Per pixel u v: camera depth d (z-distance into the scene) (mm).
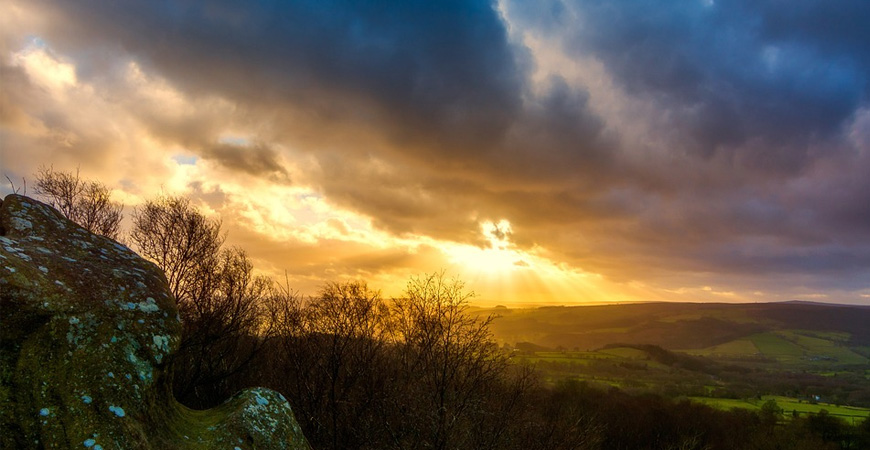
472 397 16750
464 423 16953
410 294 18375
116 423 5121
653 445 46781
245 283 16922
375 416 17312
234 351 16750
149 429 5520
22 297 5082
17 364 4871
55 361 5117
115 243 7121
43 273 5590
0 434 4469
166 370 6309
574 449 24344
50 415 4781
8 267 5172
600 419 46250
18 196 6762
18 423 4602
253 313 17250
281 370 18234
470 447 17125
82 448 4750
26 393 4785
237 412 6734
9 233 6191
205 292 15688
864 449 56344
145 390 5695
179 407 6531
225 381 16641
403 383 17797
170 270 15844
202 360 15648
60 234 6586
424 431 16500
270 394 7523
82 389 5117
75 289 5711
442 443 15383
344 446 16734
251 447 6398
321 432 16641
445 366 16234
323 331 17891
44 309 5203
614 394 60531
